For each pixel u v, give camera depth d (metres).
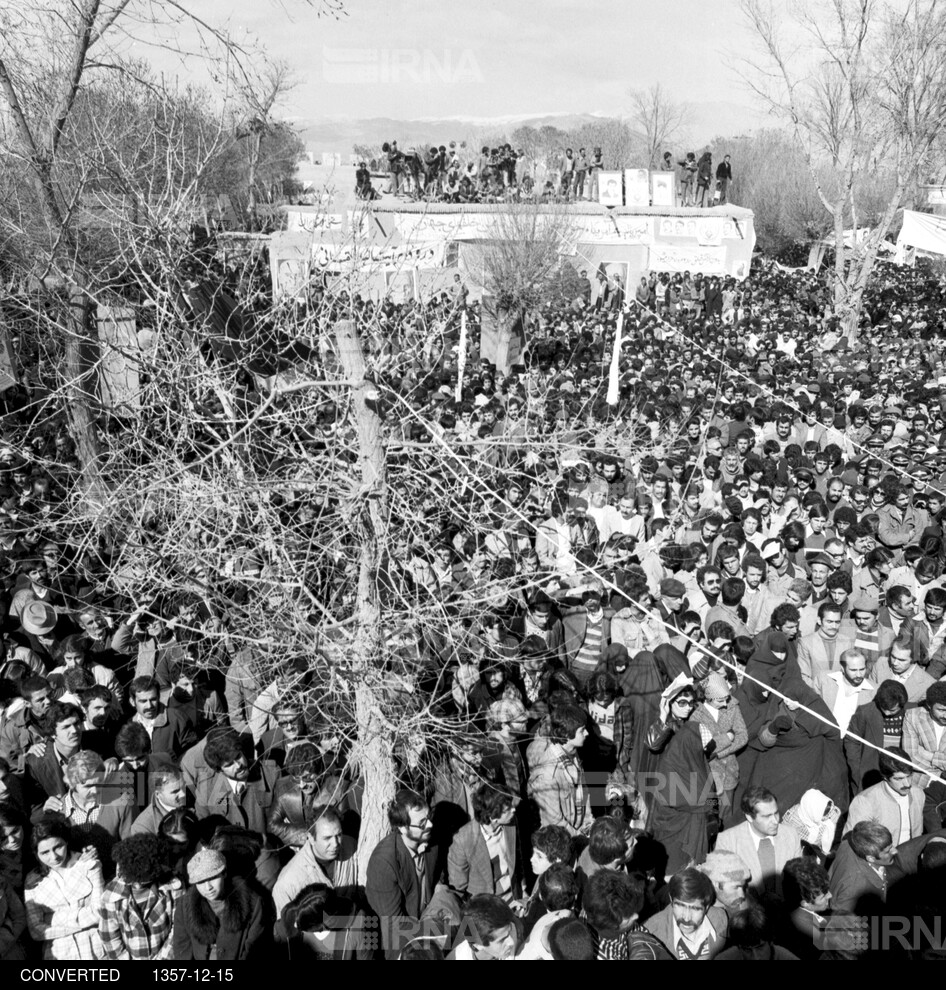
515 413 8.68
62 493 9.12
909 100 28.03
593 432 9.71
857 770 6.40
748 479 10.51
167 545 5.13
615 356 12.54
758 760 6.46
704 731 6.29
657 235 32.31
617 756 6.82
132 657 7.51
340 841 4.98
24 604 7.75
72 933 4.80
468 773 5.32
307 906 4.61
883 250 45.62
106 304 8.89
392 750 4.99
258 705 5.81
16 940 4.72
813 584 8.20
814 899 4.80
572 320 24.62
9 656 7.30
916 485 11.21
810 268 48.16
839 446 12.34
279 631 4.95
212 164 10.80
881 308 33.62
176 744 6.40
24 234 9.98
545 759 5.86
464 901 5.21
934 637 7.54
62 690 6.67
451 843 5.27
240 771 5.46
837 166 29.62
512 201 25.00
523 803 5.94
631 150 56.91
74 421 8.79
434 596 4.98
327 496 5.01
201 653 6.29
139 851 4.69
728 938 4.49
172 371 5.94
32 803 5.98
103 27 10.35
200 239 9.23
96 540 6.30
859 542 8.69
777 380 17.00
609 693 6.75
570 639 7.54
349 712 4.94
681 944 4.64
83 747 6.22
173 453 5.27
